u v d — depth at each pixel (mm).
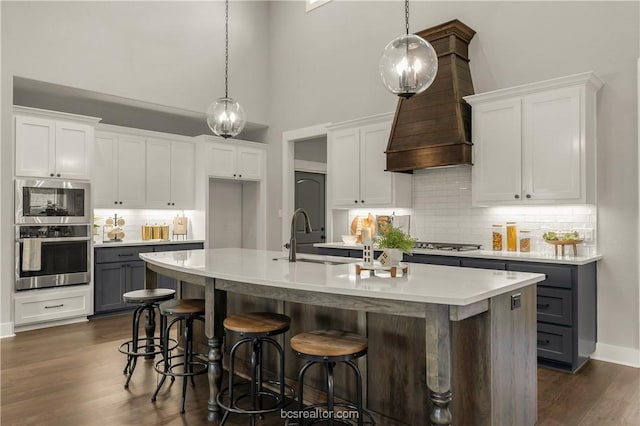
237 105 3727
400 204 4898
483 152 4113
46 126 4703
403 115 4605
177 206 6203
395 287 2018
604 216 3723
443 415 1807
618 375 3320
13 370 3369
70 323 4863
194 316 2971
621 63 3646
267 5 6879
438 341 1801
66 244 4824
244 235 7266
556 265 3449
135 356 3244
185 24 5949
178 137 6215
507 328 2182
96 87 5145
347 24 5758
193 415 2631
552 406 2764
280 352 2461
